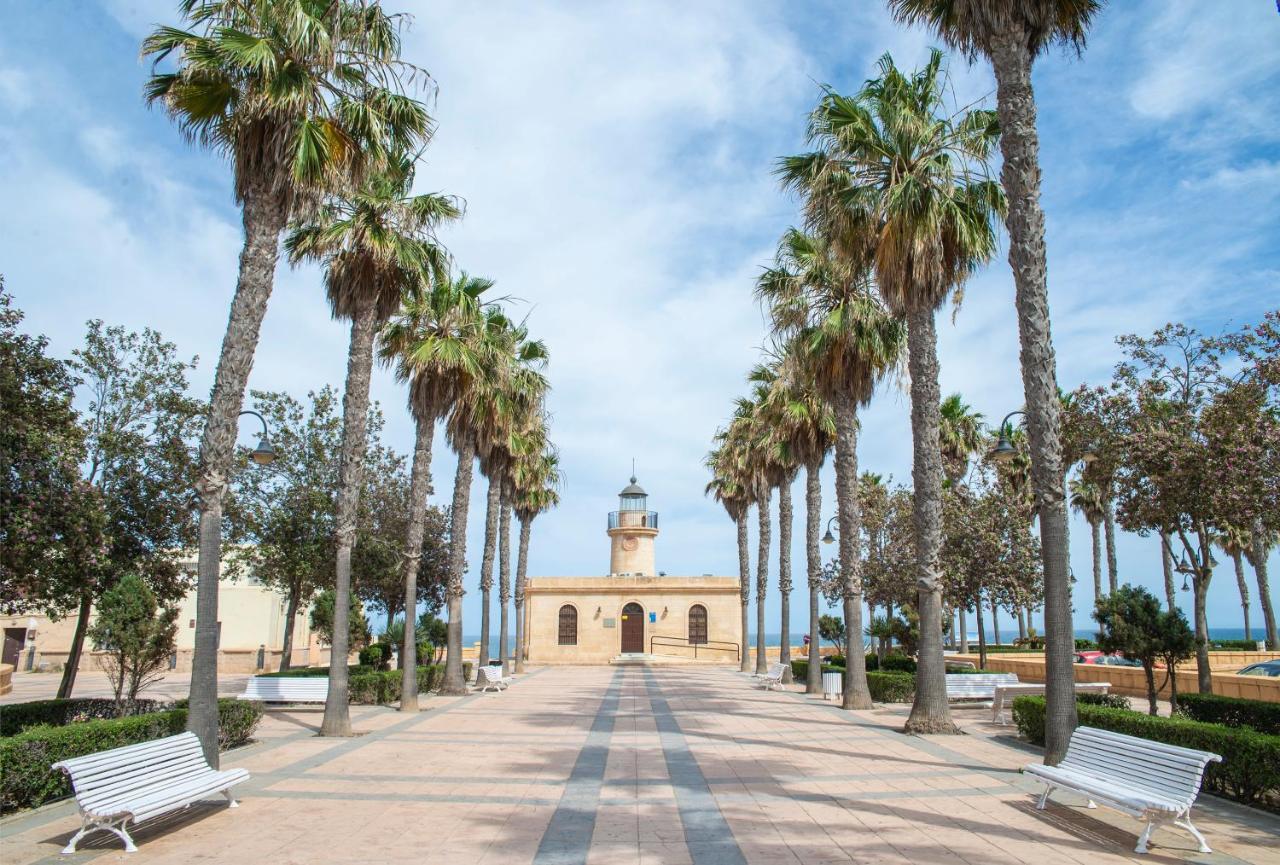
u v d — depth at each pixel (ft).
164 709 46.78
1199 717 44.52
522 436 96.99
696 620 148.15
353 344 51.96
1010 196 36.17
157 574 54.34
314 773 35.94
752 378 91.76
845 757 39.27
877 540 94.68
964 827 25.95
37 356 43.34
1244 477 46.91
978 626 78.59
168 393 56.34
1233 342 52.03
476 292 71.20
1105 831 25.36
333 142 38.88
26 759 28.48
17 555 40.09
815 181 48.42
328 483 75.82
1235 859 22.21
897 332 57.82
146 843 24.57
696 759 39.01
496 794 31.42
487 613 97.35
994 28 35.88
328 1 39.22
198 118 37.78
